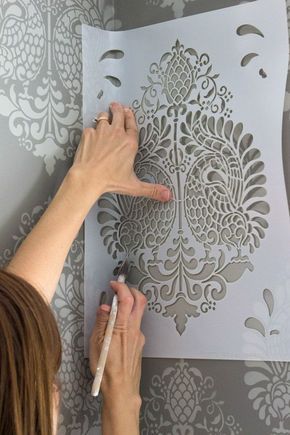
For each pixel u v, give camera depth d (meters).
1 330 0.65
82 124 1.12
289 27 1.01
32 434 0.65
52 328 0.71
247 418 1.01
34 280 0.88
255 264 1.01
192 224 1.08
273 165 1.01
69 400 1.05
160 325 1.09
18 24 1.02
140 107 1.15
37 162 1.04
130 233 1.14
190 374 1.07
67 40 1.11
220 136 1.06
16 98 1.01
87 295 1.10
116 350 1.02
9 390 0.65
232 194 1.04
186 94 1.10
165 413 1.08
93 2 1.17
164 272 1.10
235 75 1.05
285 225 0.99
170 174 1.10
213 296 1.04
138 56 1.15
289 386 0.98
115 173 1.03
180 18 1.12
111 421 1.01
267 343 0.99
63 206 0.97
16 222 0.99
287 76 1.01
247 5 1.04
